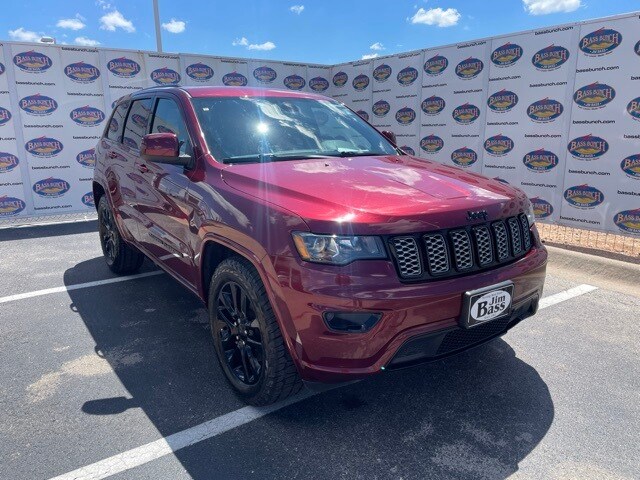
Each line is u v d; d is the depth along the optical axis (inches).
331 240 89.3
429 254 93.9
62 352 137.8
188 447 97.0
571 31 263.3
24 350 139.0
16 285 196.9
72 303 176.2
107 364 130.8
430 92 351.3
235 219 105.0
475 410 109.5
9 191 333.4
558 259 226.5
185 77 381.7
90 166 354.0
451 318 95.0
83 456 94.2
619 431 101.7
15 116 327.0
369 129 165.5
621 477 88.4
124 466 91.5
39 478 88.4
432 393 116.5
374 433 101.5
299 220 92.4
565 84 270.4
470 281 96.7
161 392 117.0
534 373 125.7
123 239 188.9
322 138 145.6
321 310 88.4
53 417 106.6
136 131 172.4
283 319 93.9
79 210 355.6
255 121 140.4
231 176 114.8
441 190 107.0
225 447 97.0
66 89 338.6
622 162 253.8
